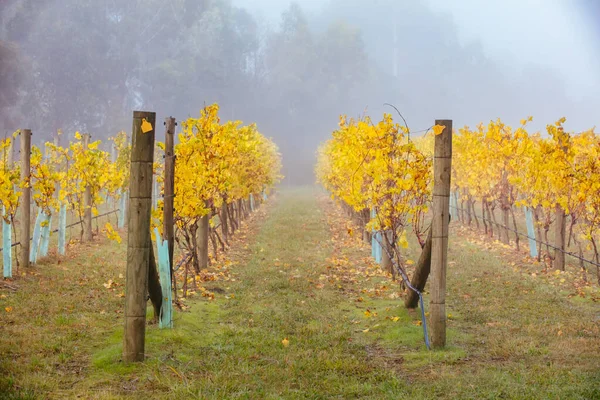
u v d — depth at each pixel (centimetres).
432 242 745
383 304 1002
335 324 869
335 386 607
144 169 662
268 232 1995
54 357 672
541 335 797
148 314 862
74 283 1087
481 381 611
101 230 1923
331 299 1031
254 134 1853
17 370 619
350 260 1460
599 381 595
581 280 1181
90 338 757
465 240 1803
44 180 1285
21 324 797
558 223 1282
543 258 1379
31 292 993
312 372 648
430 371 657
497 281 1178
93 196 1689
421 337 786
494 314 921
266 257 1489
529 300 1015
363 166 1141
